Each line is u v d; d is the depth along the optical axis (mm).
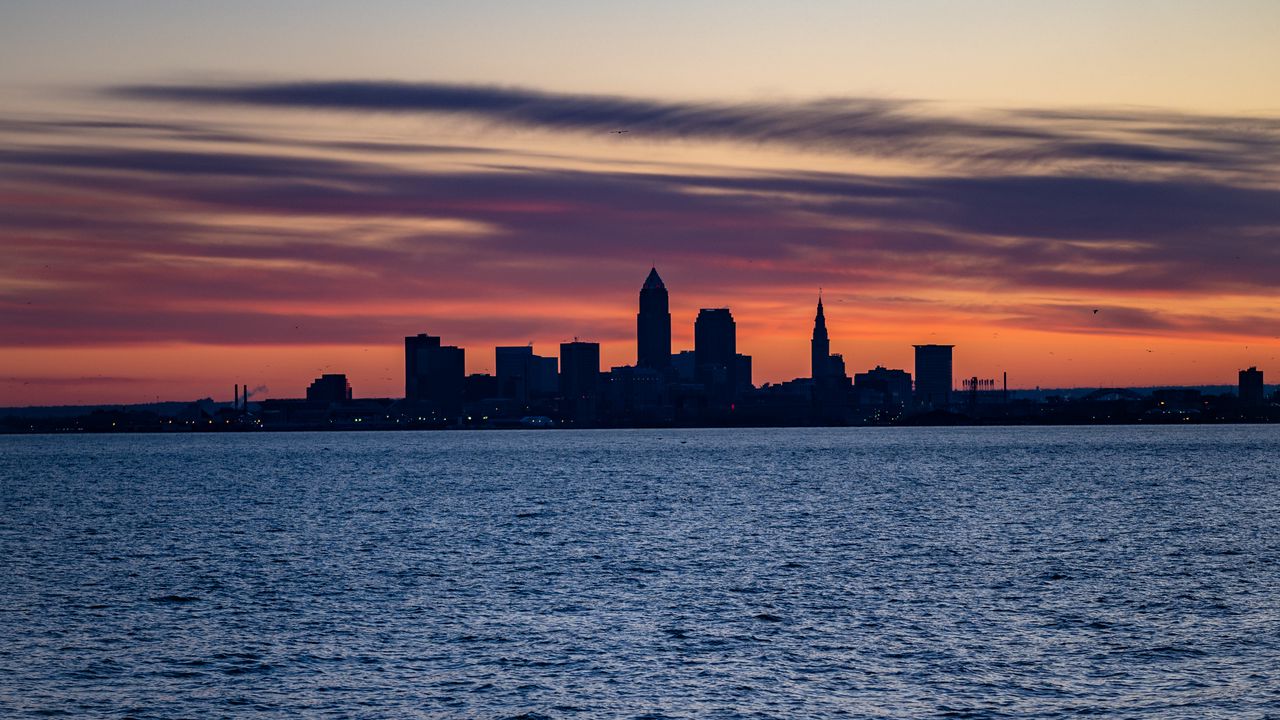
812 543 138000
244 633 86500
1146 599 97750
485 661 77750
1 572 117750
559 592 103062
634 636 84625
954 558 123375
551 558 125875
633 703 68562
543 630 86750
